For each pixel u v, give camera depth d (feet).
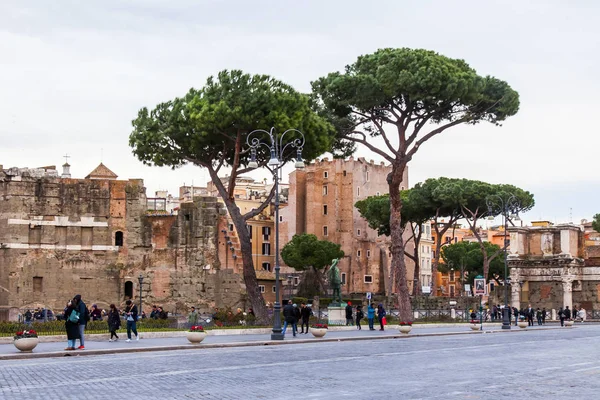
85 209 393.29
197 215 396.57
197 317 228.84
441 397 81.92
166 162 287.89
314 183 640.99
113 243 394.73
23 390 90.07
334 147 299.58
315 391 87.76
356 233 629.51
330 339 192.44
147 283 393.50
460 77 269.03
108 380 99.45
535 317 423.64
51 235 387.14
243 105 262.47
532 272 429.79
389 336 209.67
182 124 276.41
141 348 154.40
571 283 416.87
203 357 136.26
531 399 80.33
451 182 431.43
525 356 139.74
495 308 383.04
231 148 279.28
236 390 88.84
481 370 112.27
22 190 384.88
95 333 191.11
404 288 283.38
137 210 398.83
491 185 438.81
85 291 388.57
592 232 646.74
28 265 381.19
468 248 651.66
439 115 287.28
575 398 81.00
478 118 289.94
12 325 189.37
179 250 394.73
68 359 134.62
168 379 100.27
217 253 395.34
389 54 279.28
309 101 292.81
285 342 180.24
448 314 349.20
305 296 561.02
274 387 91.56
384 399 80.69
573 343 183.01
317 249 536.42
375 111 285.23
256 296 259.19
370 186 648.79
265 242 613.11
